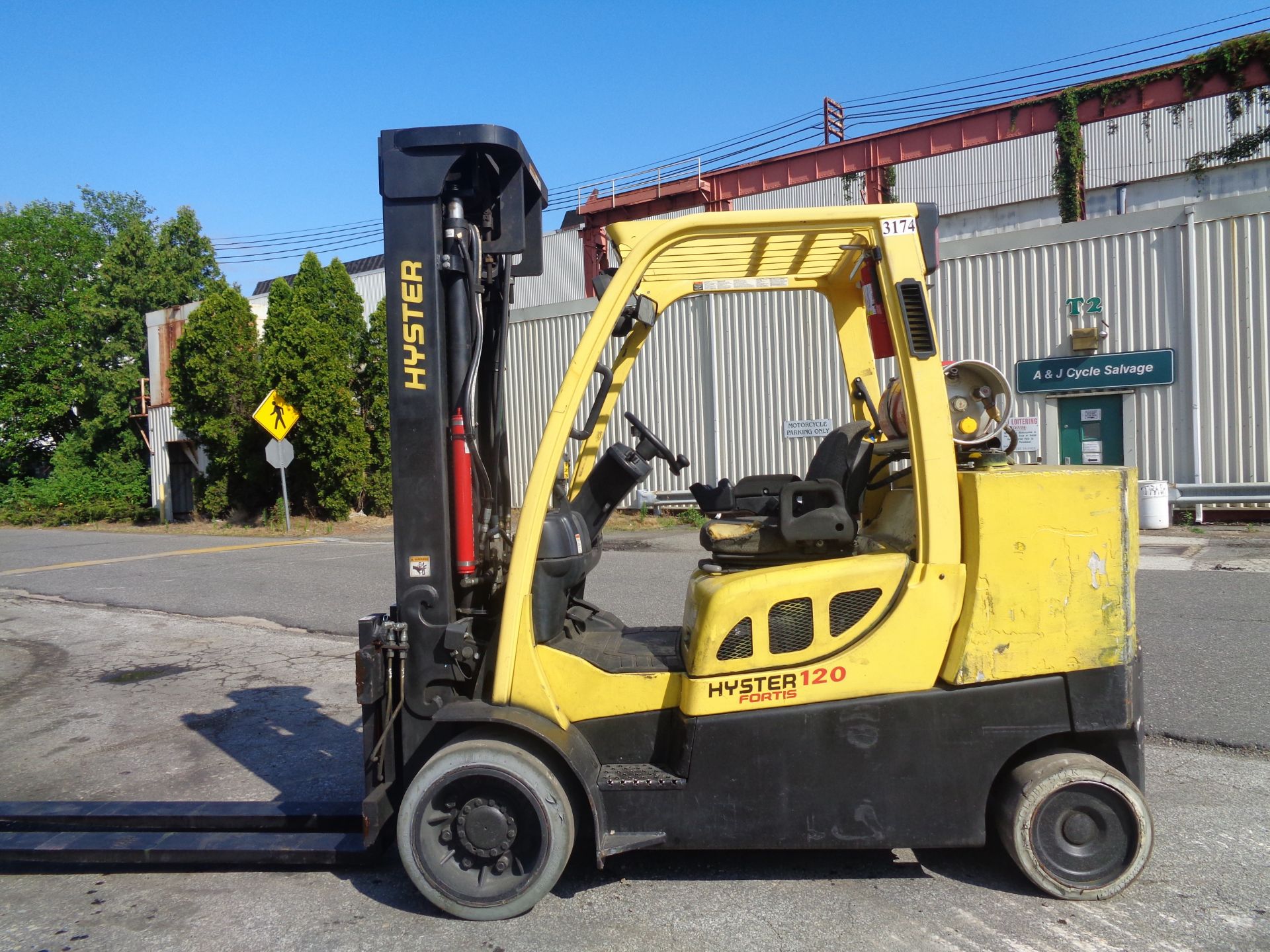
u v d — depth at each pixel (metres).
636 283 3.36
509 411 18.44
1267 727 4.92
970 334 14.19
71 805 4.09
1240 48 19.70
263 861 3.56
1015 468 3.42
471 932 3.14
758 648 3.21
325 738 5.55
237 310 22.61
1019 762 3.31
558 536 3.54
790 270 4.21
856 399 4.34
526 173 3.89
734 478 16.34
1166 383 12.81
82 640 8.80
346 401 20.20
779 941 2.99
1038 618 3.15
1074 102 21.72
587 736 3.44
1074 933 2.99
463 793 3.26
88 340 35.91
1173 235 12.71
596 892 3.38
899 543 3.48
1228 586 8.59
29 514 30.48
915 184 25.80
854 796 3.19
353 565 13.30
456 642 3.38
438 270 3.44
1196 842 3.65
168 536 21.34
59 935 3.23
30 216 37.59
